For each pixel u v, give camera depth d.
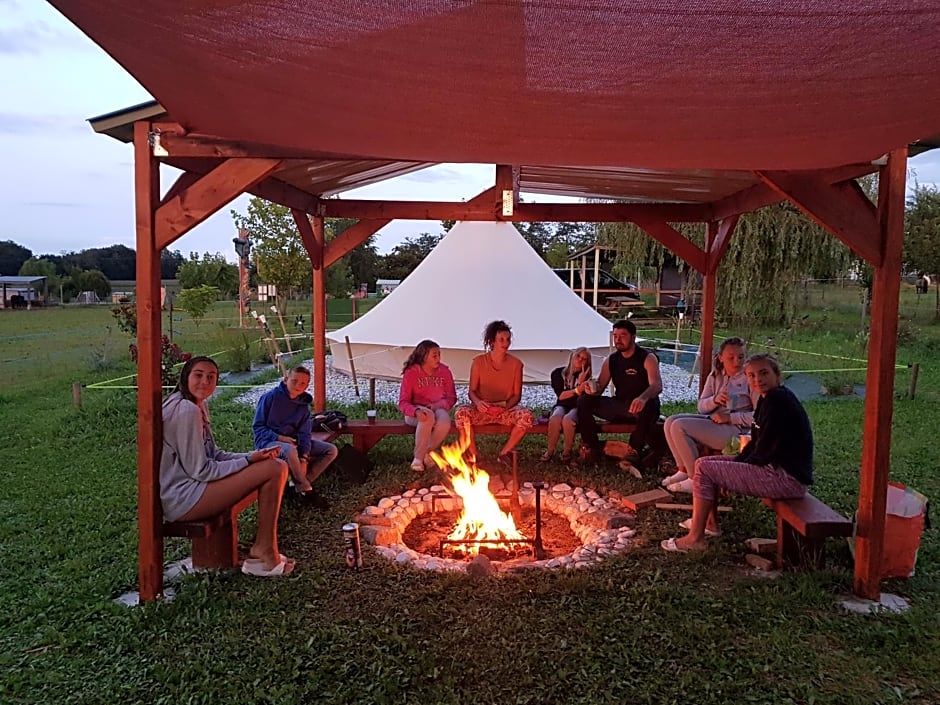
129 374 11.19
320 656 2.64
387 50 1.82
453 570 3.47
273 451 3.41
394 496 4.77
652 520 4.28
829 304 20.16
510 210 4.77
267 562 3.44
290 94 2.19
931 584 3.34
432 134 2.55
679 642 2.74
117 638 2.80
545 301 9.02
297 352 13.56
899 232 3.06
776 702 2.39
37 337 19.34
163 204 3.08
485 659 2.62
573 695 2.41
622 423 5.43
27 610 3.04
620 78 1.96
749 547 3.79
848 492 4.84
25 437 6.66
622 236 16.44
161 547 3.25
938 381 10.09
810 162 2.88
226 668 2.57
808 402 8.50
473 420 5.42
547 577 3.35
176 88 2.21
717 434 4.59
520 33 1.69
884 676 2.55
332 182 5.45
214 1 1.58
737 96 2.08
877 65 1.84
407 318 9.21
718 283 15.05
